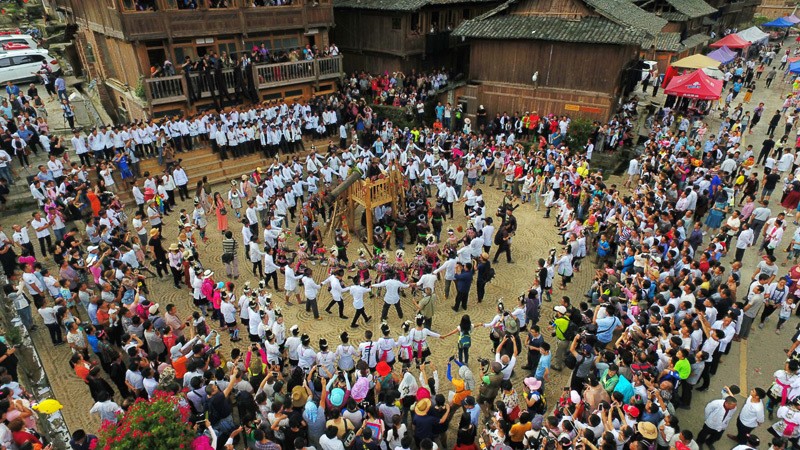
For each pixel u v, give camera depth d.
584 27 24.22
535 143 26.09
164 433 7.34
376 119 26.72
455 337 13.09
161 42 22.12
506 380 8.92
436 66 33.16
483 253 13.77
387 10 28.91
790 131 26.86
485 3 33.12
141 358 9.58
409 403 9.25
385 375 9.63
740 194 20.14
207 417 8.73
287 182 19.72
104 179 18.28
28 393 10.33
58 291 12.68
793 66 30.66
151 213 17.03
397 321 13.73
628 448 8.14
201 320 11.20
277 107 24.52
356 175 16.89
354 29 32.16
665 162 20.06
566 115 26.27
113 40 23.59
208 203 18.39
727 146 21.84
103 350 10.73
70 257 13.07
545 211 20.73
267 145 23.64
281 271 14.96
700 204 17.16
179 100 22.48
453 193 19.16
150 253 16.38
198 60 22.72
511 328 10.99
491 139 25.50
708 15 42.94
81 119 23.00
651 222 14.90
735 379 11.45
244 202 20.70
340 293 13.27
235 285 15.28
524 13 26.66
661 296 11.61
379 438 8.07
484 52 27.92
